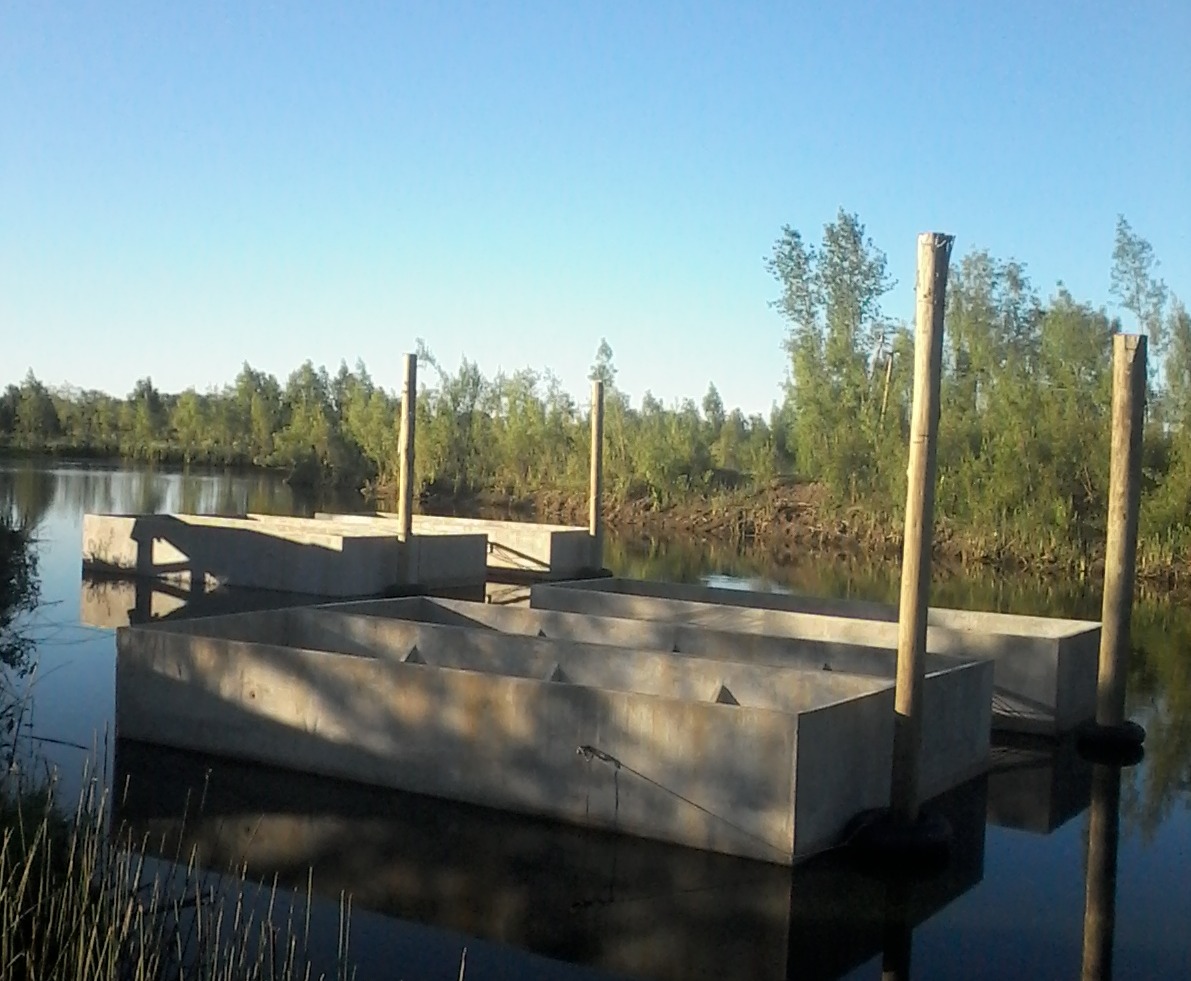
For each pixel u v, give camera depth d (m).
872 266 37.84
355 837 7.33
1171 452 26.47
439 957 5.70
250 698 8.86
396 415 47.75
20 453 64.69
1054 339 31.91
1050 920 6.51
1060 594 22.14
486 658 9.70
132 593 17.47
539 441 43.28
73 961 4.54
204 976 4.92
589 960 5.73
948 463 31.56
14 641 11.95
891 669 9.73
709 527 36.03
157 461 65.38
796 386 37.88
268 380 68.69
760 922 6.30
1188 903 6.82
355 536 18.08
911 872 7.12
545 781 7.76
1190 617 19.27
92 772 8.11
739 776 7.16
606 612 13.05
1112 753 10.23
